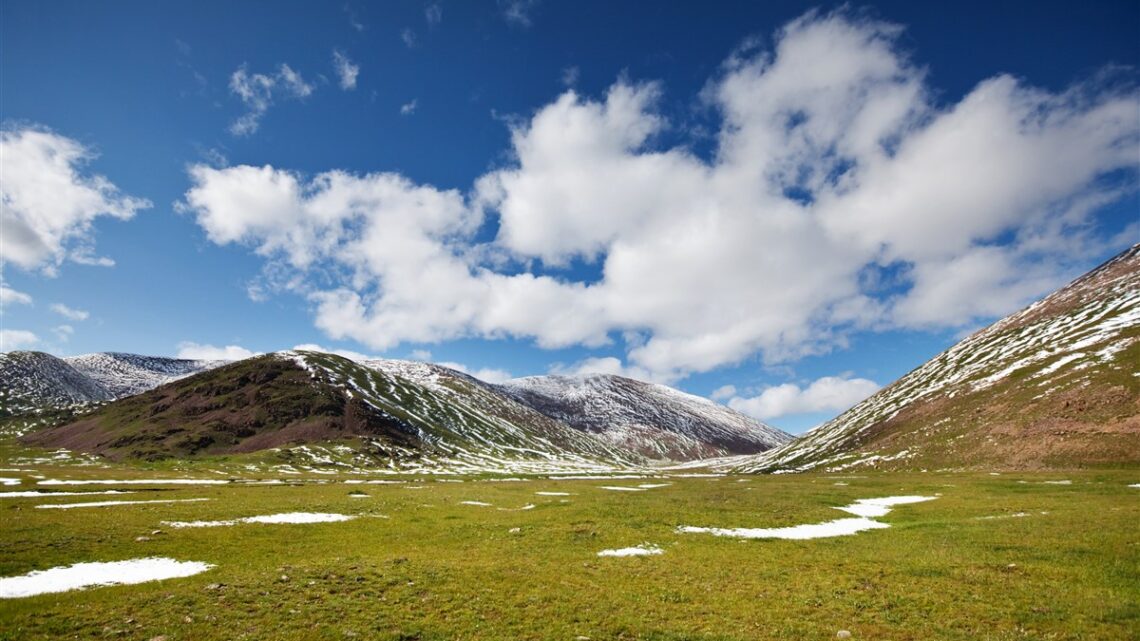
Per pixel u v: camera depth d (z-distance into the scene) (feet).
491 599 89.40
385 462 550.77
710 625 79.46
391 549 127.24
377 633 75.00
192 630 74.43
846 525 156.25
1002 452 305.94
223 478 363.76
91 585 93.61
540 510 188.34
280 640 72.18
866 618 80.94
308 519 163.02
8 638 70.33
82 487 246.88
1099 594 84.74
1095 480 209.67
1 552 110.42
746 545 131.64
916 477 283.38
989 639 71.87
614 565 112.57
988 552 113.29
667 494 243.81
